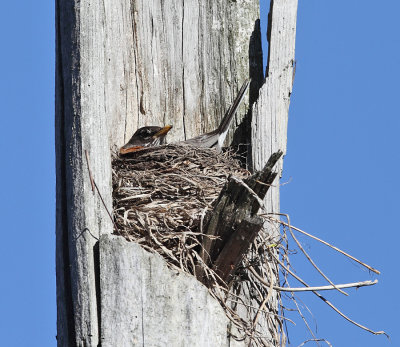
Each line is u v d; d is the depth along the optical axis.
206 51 13.70
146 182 11.43
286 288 10.59
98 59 10.22
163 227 10.49
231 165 12.54
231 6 13.89
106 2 12.61
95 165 9.81
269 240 11.11
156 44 13.35
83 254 9.31
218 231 10.12
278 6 13.07
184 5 13.69
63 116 10.05
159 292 9.23
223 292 10.27
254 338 9.78
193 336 9.27
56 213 9.77
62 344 9.20
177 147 12.55
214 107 13.58
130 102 12.96
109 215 9.74
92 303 9.11
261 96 12.62
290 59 12.93
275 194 12.05
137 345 8.97
